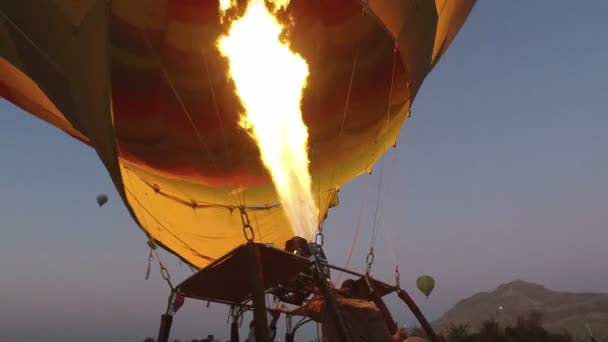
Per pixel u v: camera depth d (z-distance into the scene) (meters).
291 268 4.43
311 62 7.32
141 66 6.86
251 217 8.02
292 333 5.61
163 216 6.80
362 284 5.16
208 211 7.67
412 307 5.21
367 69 7.08
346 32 6.99
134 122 7.06
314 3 6.82
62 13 4.61
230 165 7.91
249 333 4.39
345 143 7.81
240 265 4.25
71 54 4.57
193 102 7.38
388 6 4.95
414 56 5.41
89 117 4.40
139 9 6.38
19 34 4.97
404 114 6.70
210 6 6.73
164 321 4.23
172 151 7.46
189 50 7.06
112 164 4.33
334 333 4.11
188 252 6.82
